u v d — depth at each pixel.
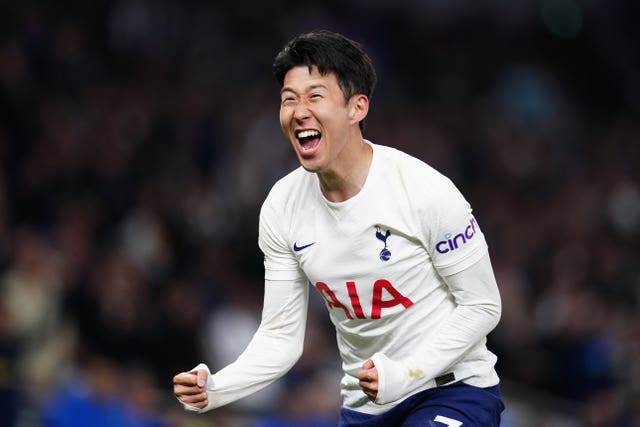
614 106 53.41
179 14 39.44
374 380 11.03
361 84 11.38
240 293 27.88
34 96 31.59
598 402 25.27
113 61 36.12
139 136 32.56
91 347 23.72
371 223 11.52
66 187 28.58
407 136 41.09
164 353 24.33
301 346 12.48
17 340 21.19
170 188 30.45
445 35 50.66
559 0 53.97
